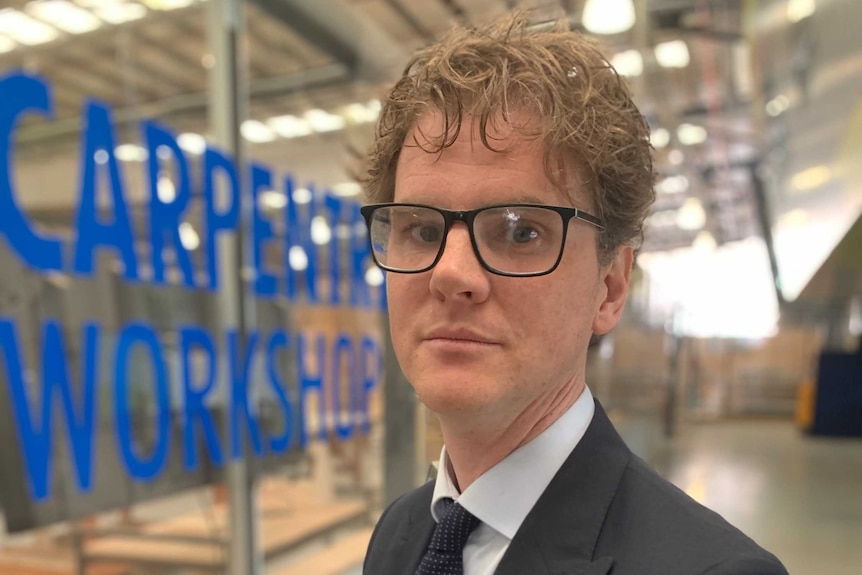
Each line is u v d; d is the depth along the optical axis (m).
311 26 3.65
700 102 5.24
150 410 2.60
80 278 2.38
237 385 3.06
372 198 0.75
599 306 0.65
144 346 2.60
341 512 3.73
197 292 2.90
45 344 2.23
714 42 4.00
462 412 0.57
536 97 0.57
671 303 8.73
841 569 3.54
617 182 0.62
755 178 7.07
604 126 0.60
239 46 3.38
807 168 3.92
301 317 3.56
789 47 3.53
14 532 2.12
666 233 10.82
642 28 3.56
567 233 0.57
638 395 5.36
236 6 3.35
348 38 3.68
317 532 3.55
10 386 2.12
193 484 2.80
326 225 3.82
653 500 0.56
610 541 0.54
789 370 12.73
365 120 3.75
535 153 0.57
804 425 10.01
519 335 0.56
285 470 3.38
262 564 3.20
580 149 0.58
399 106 0.67
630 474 0.60
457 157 0.58
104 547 3.12
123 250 2.56
